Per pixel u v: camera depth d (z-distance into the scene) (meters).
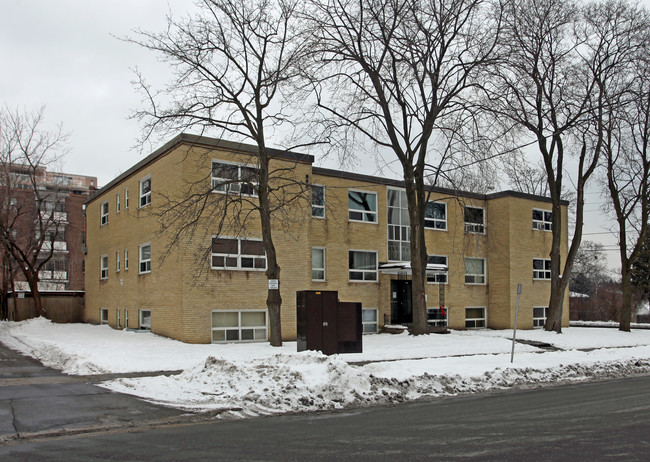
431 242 31.33
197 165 22.02
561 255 37.28
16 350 20.23
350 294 27.84
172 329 21.88
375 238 29.14
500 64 24.70
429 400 11.70
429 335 25.39
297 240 24.03
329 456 6.91
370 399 11.31
